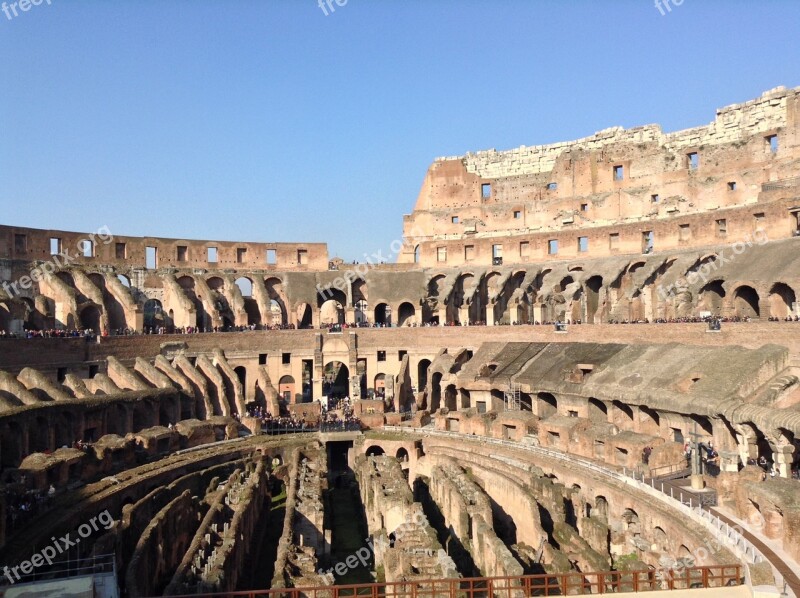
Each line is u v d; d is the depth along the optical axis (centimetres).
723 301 6825
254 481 5219
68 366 6944
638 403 5525
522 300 8975
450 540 4566
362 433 7225
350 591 3975
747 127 8400
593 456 5472
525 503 4403
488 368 7706
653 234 8231
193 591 3136
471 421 6919
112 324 8475
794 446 4209
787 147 7944
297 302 9431
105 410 5969
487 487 5434
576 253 8981
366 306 9888
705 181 8656
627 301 7706
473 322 9550
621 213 9394
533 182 10256
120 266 8944
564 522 4334
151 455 5934
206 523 4128
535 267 9219
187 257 9519
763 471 4144
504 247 9581
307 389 9506
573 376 6550
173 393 6962
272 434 7338
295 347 8994
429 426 7431
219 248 9744
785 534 3256
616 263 8381
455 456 6456
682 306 7269
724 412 4669
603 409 6197
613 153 9575
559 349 7406
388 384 8762
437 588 3206
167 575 4053
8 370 6312
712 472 4650
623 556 4206
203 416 7469
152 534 3828
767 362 4981
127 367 7062
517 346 7975
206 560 3534
